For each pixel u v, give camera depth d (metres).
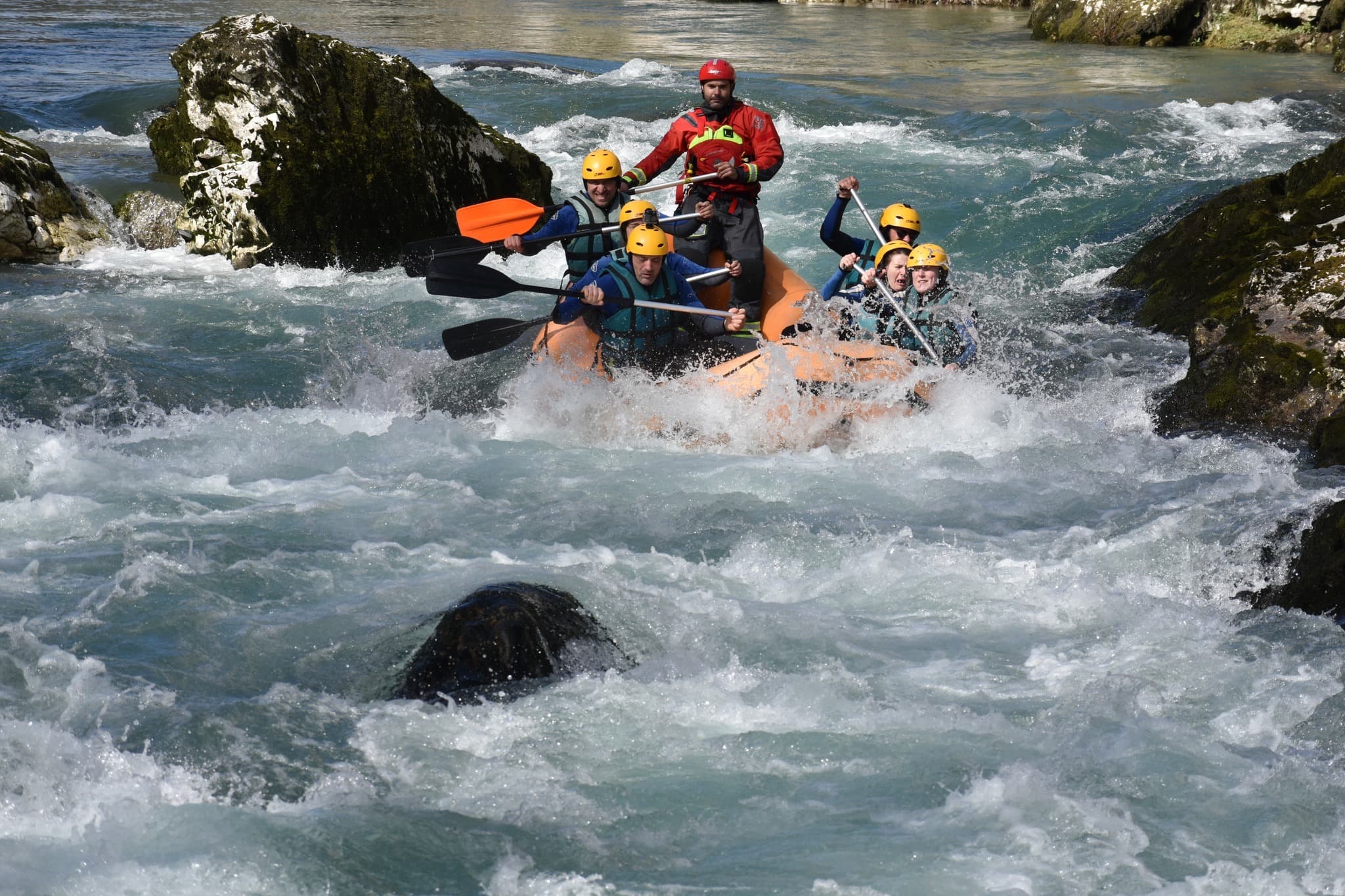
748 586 9.09
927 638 8.24
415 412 13.27
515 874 5.84
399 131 19.56
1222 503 10.10
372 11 55.44
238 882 5.68
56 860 5.78
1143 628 8.27
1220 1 43.28
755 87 33.44
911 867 5.86
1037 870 5.83
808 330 13.29
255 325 15.93
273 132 18.70
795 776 6.62
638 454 11.98
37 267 18.02
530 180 21.50
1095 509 10.29
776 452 12.20
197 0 55.78
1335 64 36.69
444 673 7.36
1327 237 13.95
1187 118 28.83
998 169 24.45
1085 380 13.96
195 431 12.14
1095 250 19.38
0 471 10.82
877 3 62.31
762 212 21.97
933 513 10.34
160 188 20.88
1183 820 6.20
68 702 7.19
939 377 12.61
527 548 9.56
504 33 48.06
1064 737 6.93
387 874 5.81
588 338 12.91
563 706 7.17
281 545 9.50
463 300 17.55
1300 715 7.15
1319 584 8.48
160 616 8.25
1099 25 44.81
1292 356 12.30
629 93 32.44
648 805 6.38
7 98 27.36
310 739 6.86
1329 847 5.96
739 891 5.70
